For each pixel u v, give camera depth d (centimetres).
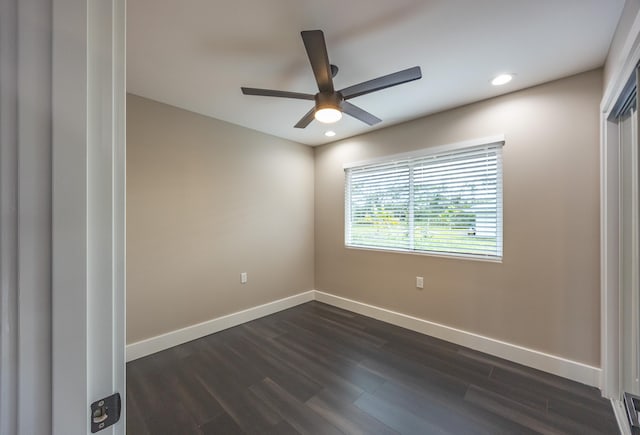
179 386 206
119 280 49
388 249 329
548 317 224
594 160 204
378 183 344
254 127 333
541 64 198
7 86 40
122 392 50
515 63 198
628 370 180
